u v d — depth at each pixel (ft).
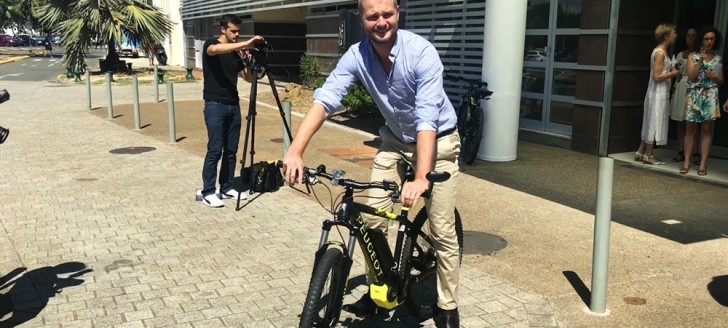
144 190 23.36
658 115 25.91
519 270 15.46
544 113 32.73
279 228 18.80
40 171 26.71
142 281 14.79
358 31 34.27
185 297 13.91
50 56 165.99
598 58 28.48
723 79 24.73
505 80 26.89
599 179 12.72
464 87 34.50
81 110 49.47
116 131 38.32
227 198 21.97
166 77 83.76
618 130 28.99
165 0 115.96
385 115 11.57
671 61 25.80
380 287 11.25
